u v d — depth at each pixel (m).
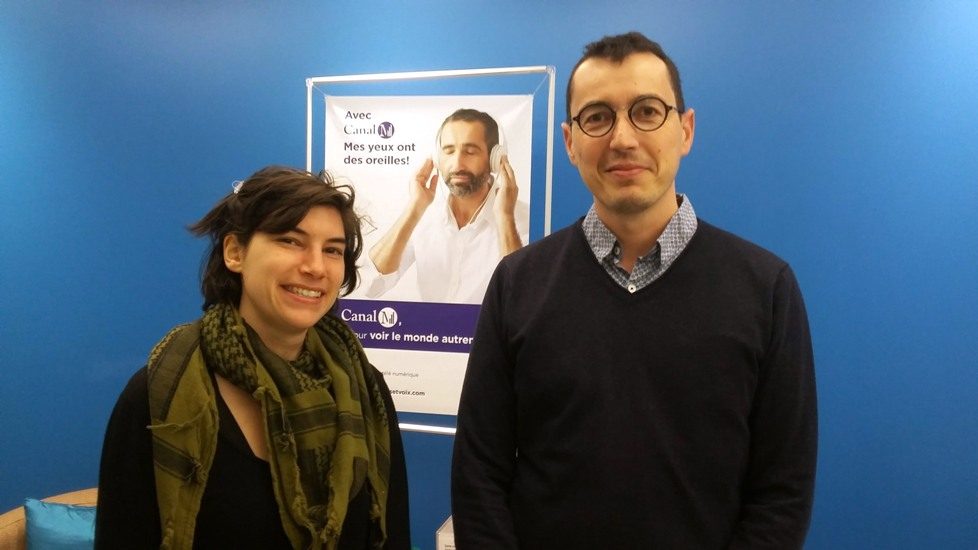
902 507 1.95
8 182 2.54
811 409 1.05
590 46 1.13
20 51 2.50
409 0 2.19
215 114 2.38
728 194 2.00
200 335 1.04
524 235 2.00
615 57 1.07
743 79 1.96
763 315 1.05
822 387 1.98
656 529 1.00
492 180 2.02
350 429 1.08
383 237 2.12
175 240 2.44
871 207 1.92
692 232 1.11
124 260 2.48
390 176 2.10
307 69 2.29
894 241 1.91
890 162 1.90
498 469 1.17
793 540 0.99
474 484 1.13
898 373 1.93
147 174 2.44
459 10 2.15
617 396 1.04
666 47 2.00
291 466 0.98
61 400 2.56
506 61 2.12
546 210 2.00
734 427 1.03
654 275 1.10
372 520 1.11
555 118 2.08
